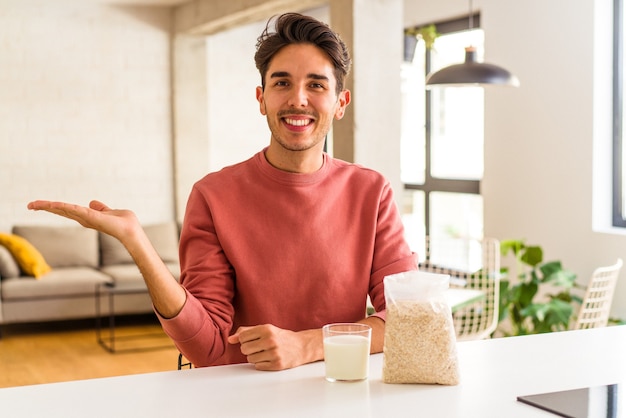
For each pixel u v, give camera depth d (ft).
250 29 26.48
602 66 16.62
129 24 24.90
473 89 20.02
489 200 19.26
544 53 17.65
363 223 5.84
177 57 25.20
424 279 4.61
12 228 22.95
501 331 17.72
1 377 16.57
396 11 16.28
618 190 16.71
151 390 4.46
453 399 4.28
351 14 15.85
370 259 5.83
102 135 24.72
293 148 5.41
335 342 4.62
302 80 5.31
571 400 4.19
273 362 4.83
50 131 24.07
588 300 13.02
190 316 5.04
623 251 15.94
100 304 21.39
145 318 23.48
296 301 5.63
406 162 22.44
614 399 4.21
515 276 18.47
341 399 4.29
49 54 23.95
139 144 25.18
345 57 5.43
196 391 4.44
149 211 25.38
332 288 5.66
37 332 21.45
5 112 23.53
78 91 24.36
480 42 19.49
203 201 5.74
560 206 17.43
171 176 25.62
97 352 19.01
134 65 25.03
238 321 5.75
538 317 15.34
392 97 16.26
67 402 4.24
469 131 20.17
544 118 17.74
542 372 4.80
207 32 24.64
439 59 20.75
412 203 22.39
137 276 22.02
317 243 5.66
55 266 22.70
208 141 25.82
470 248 20.11
